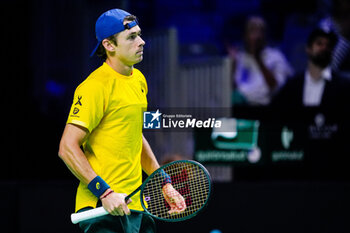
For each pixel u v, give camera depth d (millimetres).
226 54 19359
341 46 18484
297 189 15859
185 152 16969
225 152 16891
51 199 15367
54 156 17672
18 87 18297
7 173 17281
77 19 18516
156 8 19719
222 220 15656
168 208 9234
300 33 19219
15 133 17672
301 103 18375
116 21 8406
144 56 18266
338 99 18125
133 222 8742
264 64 18922
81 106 8203
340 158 17312
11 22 18438
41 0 18641
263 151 17047
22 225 15281
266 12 19344
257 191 15758
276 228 15773
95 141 8477
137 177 8750
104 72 8508
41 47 18547
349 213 15938
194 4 19844
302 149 17297
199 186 9789
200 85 18031
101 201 8164
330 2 18984
